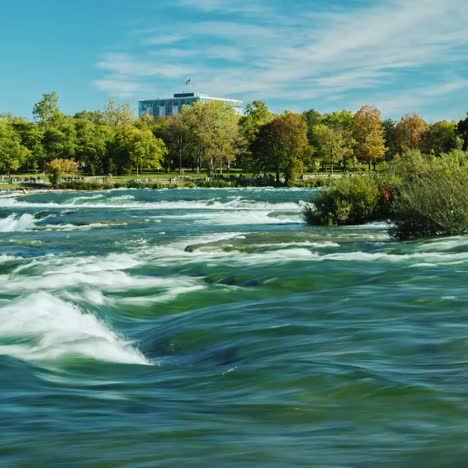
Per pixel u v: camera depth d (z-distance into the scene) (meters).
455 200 25.42
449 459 4.55
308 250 21.50
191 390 7.30
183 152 153.25
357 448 4.88
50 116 169.00
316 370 7.57
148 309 13.46
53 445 5.17
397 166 38.56
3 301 14.09
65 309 12.16
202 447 5.00
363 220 35.59
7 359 8.85
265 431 5.48
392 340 9.07
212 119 141.38
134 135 145.88
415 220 25.86
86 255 22.94
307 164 140.50
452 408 6.02
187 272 17.84
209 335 10.19
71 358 9.02
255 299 14.20
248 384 7.29
